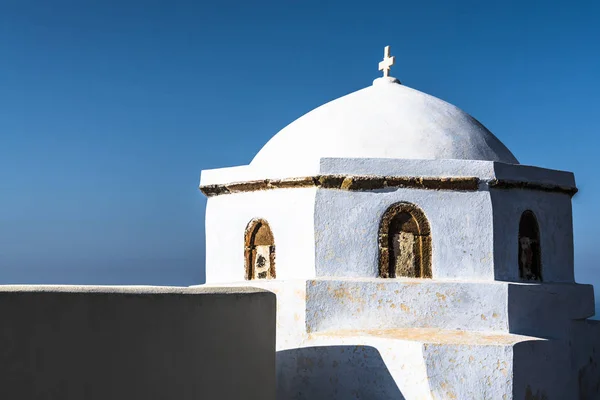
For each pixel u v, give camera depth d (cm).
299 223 969
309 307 925
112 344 654
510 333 934
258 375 805
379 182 952
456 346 837
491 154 1049
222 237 1068
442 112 1082
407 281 940
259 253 1026
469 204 965
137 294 679
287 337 941
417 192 960
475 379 833
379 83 1167
